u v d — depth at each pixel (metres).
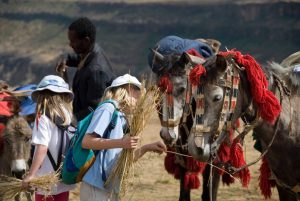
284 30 115.56
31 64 123.00
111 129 9.13
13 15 144.25
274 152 10.02
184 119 10.92
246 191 17.02
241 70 9.65
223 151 11.29
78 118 11.05
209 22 126.38
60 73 12.35
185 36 126.75
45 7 144.75
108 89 9.32
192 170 12.74
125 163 8.95
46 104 9.59
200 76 9.48
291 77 10.16
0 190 9.55
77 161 9.09
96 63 11.11
